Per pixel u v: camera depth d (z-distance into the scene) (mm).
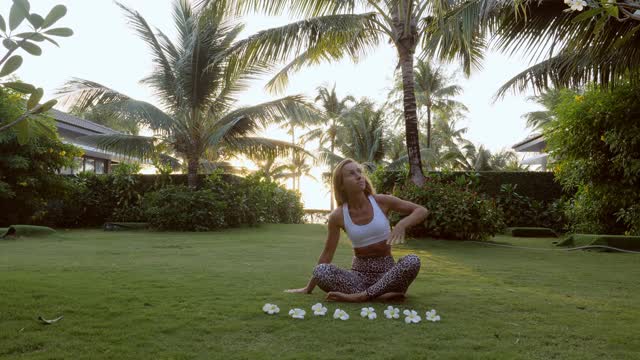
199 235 10445
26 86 1616
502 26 6961
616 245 7508
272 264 5195
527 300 3201
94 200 13711
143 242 8422
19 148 11156
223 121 13484
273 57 9719
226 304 2941
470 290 3623
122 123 13062
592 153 9344
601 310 2904
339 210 3277
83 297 3090
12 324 2402
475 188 12359
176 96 13594
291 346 2094
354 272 3199
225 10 9242
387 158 32188
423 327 2436
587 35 6336
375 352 2010
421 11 9305
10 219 12094
